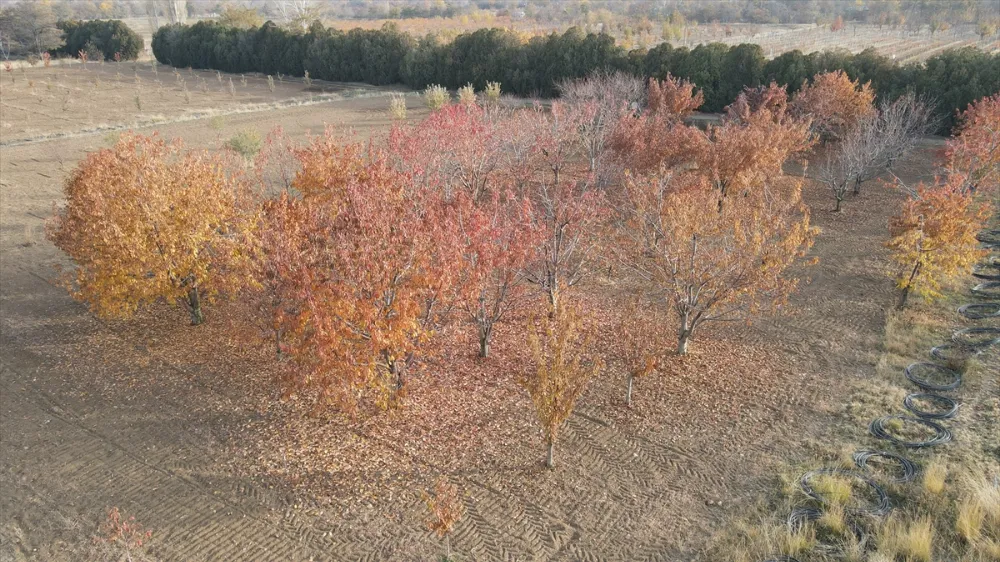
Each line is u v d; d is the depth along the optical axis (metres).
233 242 15.95
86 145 37.34
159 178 16.19
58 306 19.61
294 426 13.92
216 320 18.61
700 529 11.14
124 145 17.41
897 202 28.02
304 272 11.56
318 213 14.77
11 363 16.64
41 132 39.88
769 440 13.35
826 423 13.83
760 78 41.44
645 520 11.36
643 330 14.66
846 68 39.03
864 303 19.14
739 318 18.14
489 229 14.92
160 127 41.91
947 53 37.41
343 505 11.73
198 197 16.44
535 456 13.01
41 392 15.42
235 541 11.00
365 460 12.86
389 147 22.80
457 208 15.37
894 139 28.84
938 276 19.94
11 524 11.57
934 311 18.50
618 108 35.28
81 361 16.67
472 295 14.23
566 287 18.06
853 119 33.78
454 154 24.20
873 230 24.95
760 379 15.52
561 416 12.10
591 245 19.55
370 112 46.62
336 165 19.77
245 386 15.42
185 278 17.14
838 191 28.72
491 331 17.48
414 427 13.83
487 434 13.62
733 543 10.74
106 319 18.69
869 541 10.69
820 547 10.52
